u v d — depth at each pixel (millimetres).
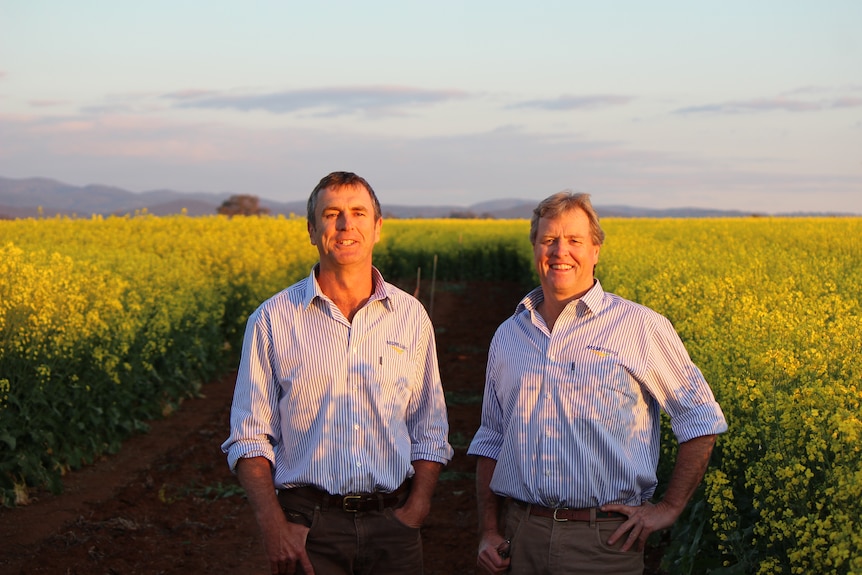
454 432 9352
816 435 3566
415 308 3527
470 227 43250
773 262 11930
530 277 22391
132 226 22188
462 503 7074
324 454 3283
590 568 3174
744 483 4312
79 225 21859
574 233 3299
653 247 16938
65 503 6898
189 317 11703
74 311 7816
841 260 13680
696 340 6371
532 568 3254
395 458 3342
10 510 6672
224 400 10938
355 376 3330
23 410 6859
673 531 5086
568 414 3225
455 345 15531
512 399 3367
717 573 3900
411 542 3371
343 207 3367
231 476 7805
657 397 3299
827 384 4145
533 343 3373
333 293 3447
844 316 6164
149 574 5609
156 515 6719
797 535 3332
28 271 7566
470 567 5730
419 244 32688
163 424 9625
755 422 4238
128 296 9992
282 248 19047
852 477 3121
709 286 7922
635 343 3264
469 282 31125
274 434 3412
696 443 3215
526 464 3266
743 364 4988
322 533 3285
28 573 5484
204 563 5809
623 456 3199
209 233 19250
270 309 3430
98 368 8133
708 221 36688
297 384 3330
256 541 6250
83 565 5645
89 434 8055
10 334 7078
